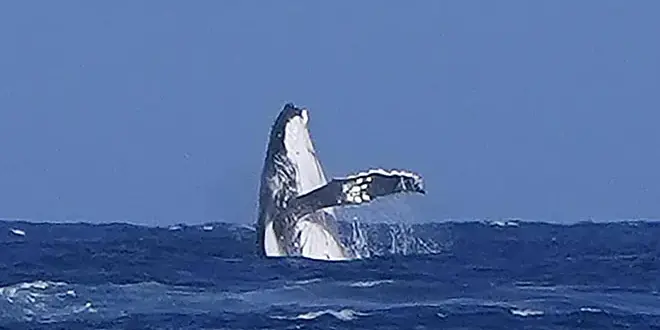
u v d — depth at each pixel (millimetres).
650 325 107188
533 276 139625
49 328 104312
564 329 104938
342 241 156000
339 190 146625
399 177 145750
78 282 129750
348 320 107000
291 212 151250
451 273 139250
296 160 153375
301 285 127188
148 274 136875
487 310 112125
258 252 155000
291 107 156250
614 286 132000
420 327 104500
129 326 105000
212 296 119875
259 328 104062
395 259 151750
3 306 112938
